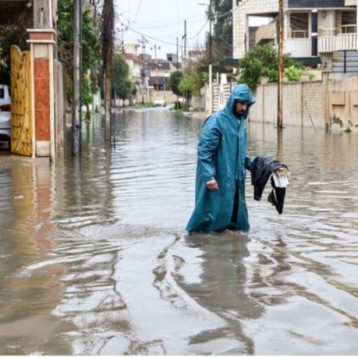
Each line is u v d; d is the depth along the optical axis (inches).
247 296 243.9
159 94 6284.5
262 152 880.3
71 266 294.4
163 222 389.1
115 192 517.7
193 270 281.4
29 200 482.6
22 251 324.5
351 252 311.0
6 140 910.4
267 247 321.7
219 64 2529.5
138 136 1286.9
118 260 302.2
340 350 191.9
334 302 235.6
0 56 1040.8
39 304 241.6
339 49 2010.3
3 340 205.9
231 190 354.0
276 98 1835.6
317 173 624.4
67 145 1026.1
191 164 726.5
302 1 2129.7
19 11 938.7
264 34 2763.3
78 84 842.8
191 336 205.0
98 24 1325.0
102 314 228.4
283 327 211.2
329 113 1505.9
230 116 352.5
